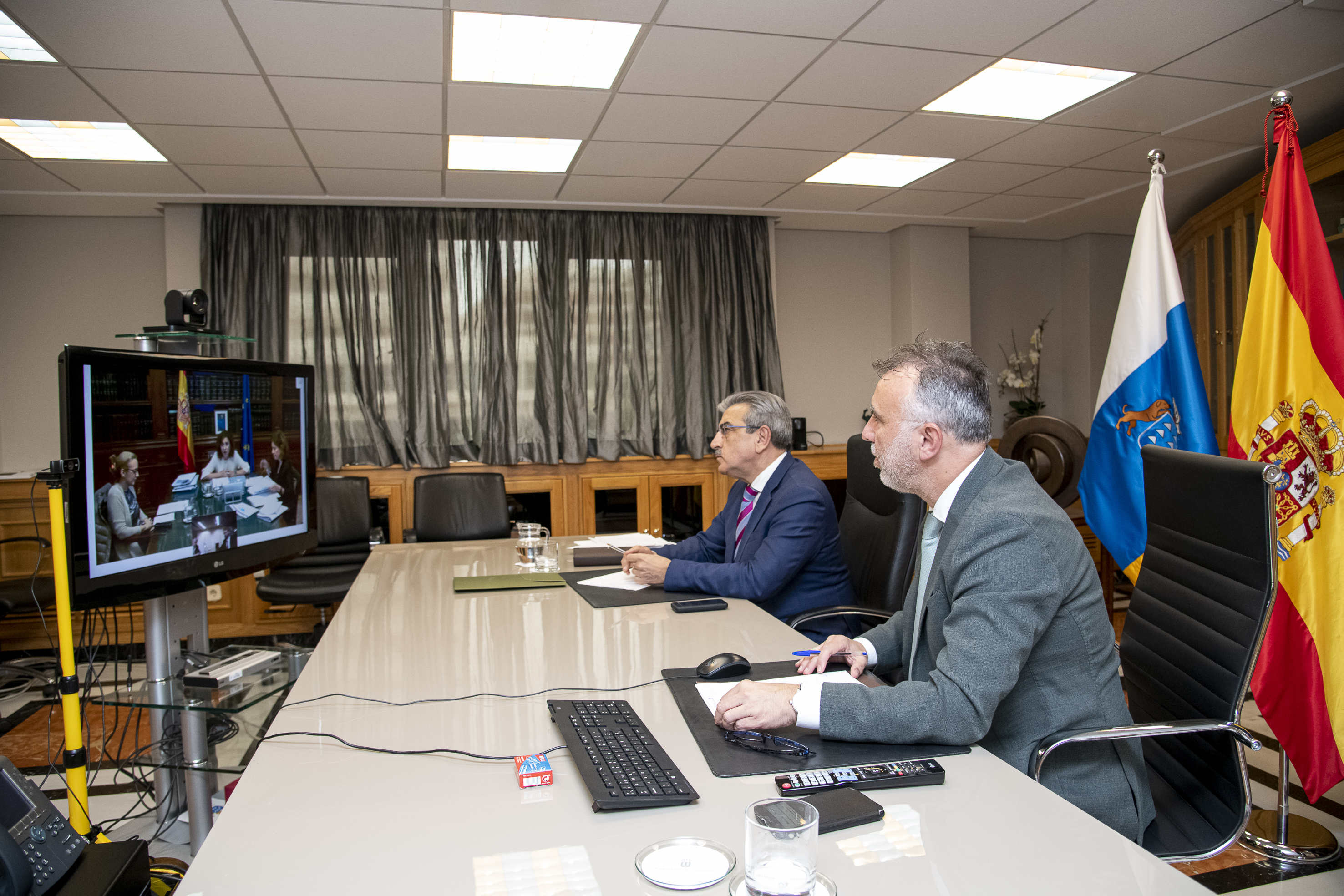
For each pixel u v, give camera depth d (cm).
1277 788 243
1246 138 393
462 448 487
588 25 276
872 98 336
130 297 480
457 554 295
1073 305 607
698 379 509
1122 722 135
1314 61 310
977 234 593
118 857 124
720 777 109
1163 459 168
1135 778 136
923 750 118
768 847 78
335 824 98
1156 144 401
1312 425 234
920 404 141
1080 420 607
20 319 470
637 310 502
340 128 353
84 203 450
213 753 204
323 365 467
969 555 127
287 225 466
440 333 478
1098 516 285
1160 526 170
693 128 366
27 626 427
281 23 262
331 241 470
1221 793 144
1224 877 207
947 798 103
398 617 198
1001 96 346
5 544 428
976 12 268
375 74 301
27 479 431
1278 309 245
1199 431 267
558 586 232
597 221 500
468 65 299
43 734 315
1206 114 363
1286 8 270
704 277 516
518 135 367
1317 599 225
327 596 370
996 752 135
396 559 285
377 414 472
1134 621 173
